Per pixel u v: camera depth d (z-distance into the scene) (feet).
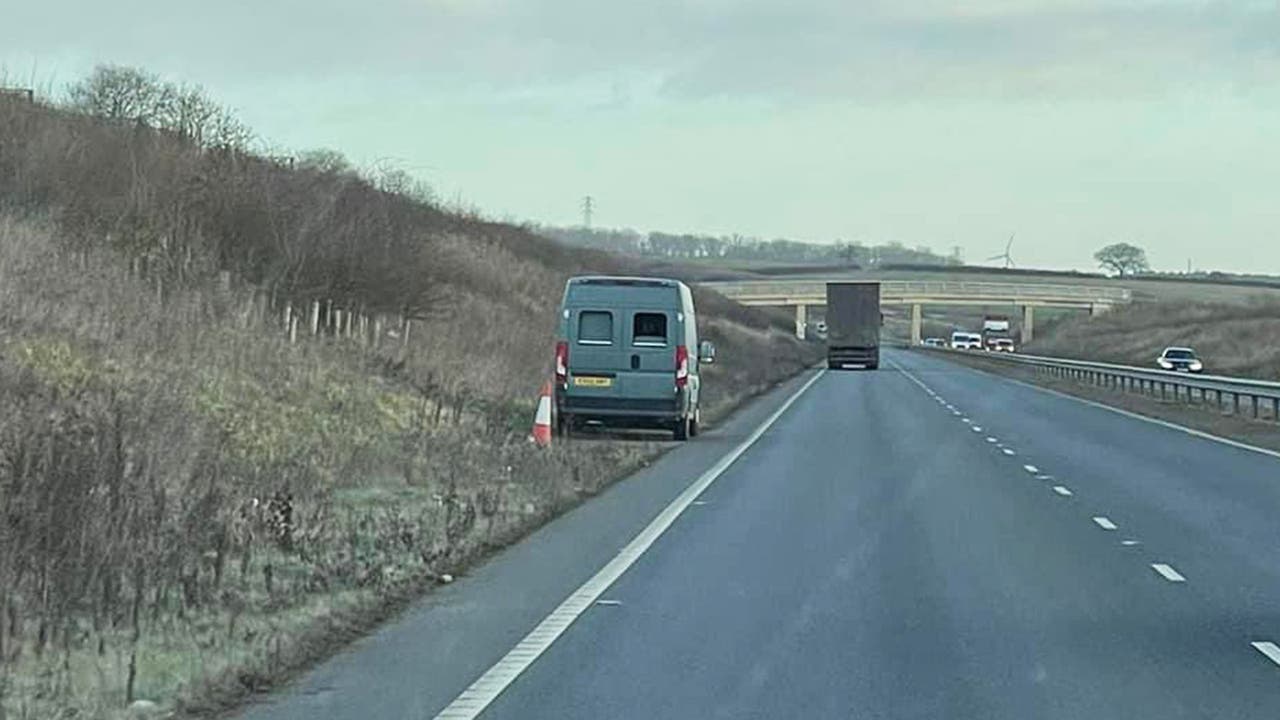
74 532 42.98
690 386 123.54
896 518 73.26
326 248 127.44
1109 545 64.03
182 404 73.56
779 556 60.23
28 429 49.60
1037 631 44.80
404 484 79.82
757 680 37.93
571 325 118.32
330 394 103.30
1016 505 79.20
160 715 33.42
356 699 35.70
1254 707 35.29
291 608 46.24
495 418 117.19
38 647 38.24
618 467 98.27
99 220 111.04
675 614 47.29
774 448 118.62
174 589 46.19
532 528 68.80
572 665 39.63
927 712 34.68
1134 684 37.76
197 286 109.81
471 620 46.21
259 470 67.67
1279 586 53.47
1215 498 83.30
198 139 129.39
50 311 89.04
